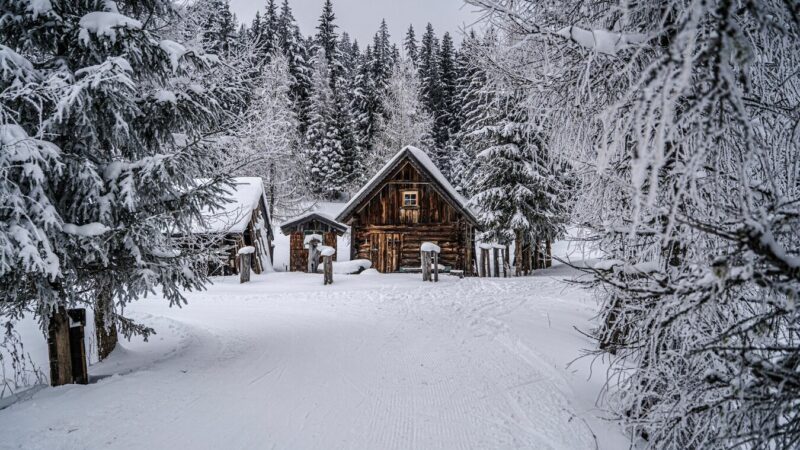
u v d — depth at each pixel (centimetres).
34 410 490
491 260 2698
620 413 379
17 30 547
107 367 678
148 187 612
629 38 290
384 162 3628
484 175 2167
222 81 743
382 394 551
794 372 217
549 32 379
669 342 335
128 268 624
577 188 538
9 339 727
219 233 793
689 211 330
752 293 300
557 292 1330
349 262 1919
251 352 746
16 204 468
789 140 301
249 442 429
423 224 2092
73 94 489
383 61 4888
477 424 464
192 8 761
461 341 808
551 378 595
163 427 459
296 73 4297
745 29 273
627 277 355
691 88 300
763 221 185
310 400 533
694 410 263
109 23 554
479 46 513
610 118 201
